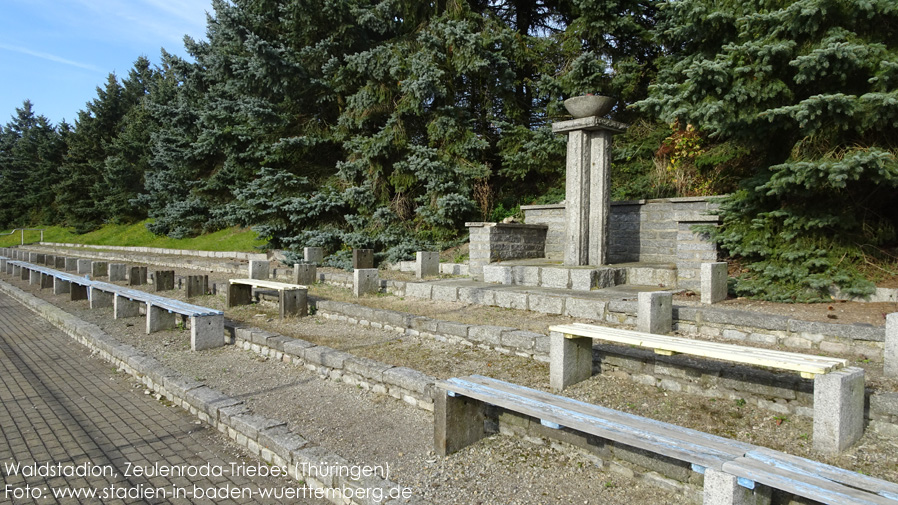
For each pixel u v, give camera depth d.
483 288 9.21
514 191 15.30
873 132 7.04
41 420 5.63
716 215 8.42
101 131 38.53
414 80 13.16
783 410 4.26
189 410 5.80
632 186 12.74
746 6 7.58
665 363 4.98
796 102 7.34
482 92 14.97
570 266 9.69
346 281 12.23
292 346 7.00
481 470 3.93
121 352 7.71
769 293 7.25
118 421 5.57
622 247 11.36
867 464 3.48
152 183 27.19
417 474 3.89
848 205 7.32
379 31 15.02
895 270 7.13
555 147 13.56
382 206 14.45
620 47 14.30
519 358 6.22
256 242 20.42
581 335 4.87
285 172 15.00
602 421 3.49
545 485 3.68
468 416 4.32
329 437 4.60
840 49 6.16
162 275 13.95
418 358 6.54
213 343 8.19
